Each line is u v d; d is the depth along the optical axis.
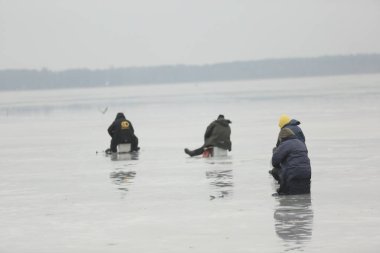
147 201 30.30
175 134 73.81
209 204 28.81
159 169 42.00
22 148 65.25
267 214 25.98
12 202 31.62
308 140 58.41
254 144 57.06
